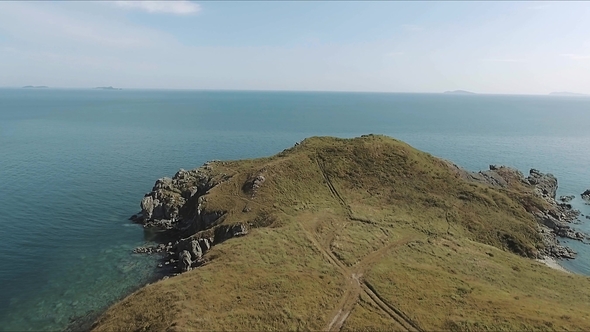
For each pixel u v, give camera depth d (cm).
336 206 8425
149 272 6981
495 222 8350
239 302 4541
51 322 5419
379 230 7281
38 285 6388
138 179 13062
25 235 8319
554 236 8656
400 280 5238
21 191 11244
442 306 4597
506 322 4212
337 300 4741
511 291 5362
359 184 9375
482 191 9562
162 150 18038
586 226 9631
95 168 14300
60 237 8356
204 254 6662
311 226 7244
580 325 4191
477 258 6494
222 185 9450
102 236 8544
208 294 4719
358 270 5600
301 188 9125
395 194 9012
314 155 10312
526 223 8581
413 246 6706
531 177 12281
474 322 4216
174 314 4338
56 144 18788
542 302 4975
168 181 10581
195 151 17988
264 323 4181
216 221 8244
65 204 10369
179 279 5238
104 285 6475
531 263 6806
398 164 10119
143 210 9494
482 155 18462
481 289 5147
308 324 4222
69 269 6988
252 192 8894
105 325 4612
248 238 6538
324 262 5775
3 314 5556
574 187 13412
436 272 5609
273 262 5666
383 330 4122
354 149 10525
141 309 4662
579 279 6231
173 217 9519
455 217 8269
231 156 17075
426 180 9619
